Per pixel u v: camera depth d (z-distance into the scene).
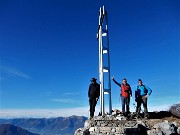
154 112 20.16
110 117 18.09
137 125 16.31
